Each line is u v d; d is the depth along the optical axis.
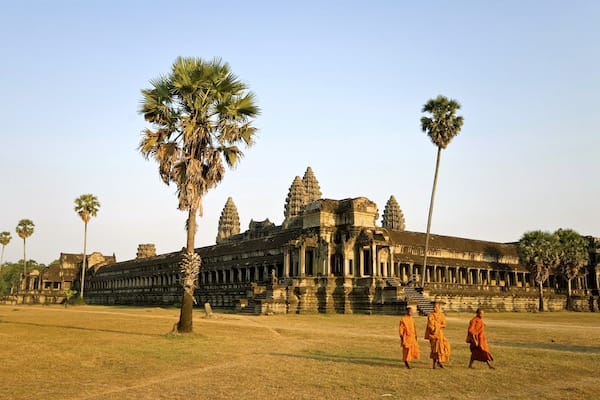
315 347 24.64
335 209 67.56
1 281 155.62
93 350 22.95
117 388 14.97
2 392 14.38
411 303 56.25
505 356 21.22
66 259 153.88
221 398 13.62
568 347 25.33
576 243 90.00
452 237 92.19
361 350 23.44
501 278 95.19
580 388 14.83
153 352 22.31
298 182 109.44
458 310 74.19
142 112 30.59
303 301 61.44
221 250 97.00
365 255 65.38
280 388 14.80
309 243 65.69
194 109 30.77
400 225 133.50
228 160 31.91
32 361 19.80
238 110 31.30
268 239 85.62
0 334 30.98
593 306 91.31
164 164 30.31
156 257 125.19
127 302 124.75
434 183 66.06
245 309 62.69
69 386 15.22
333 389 14.66
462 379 16.11
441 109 66.25
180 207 30.08
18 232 137.75
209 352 22.44
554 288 97.94
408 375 16.77
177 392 14.33
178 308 87.50
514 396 13.85
